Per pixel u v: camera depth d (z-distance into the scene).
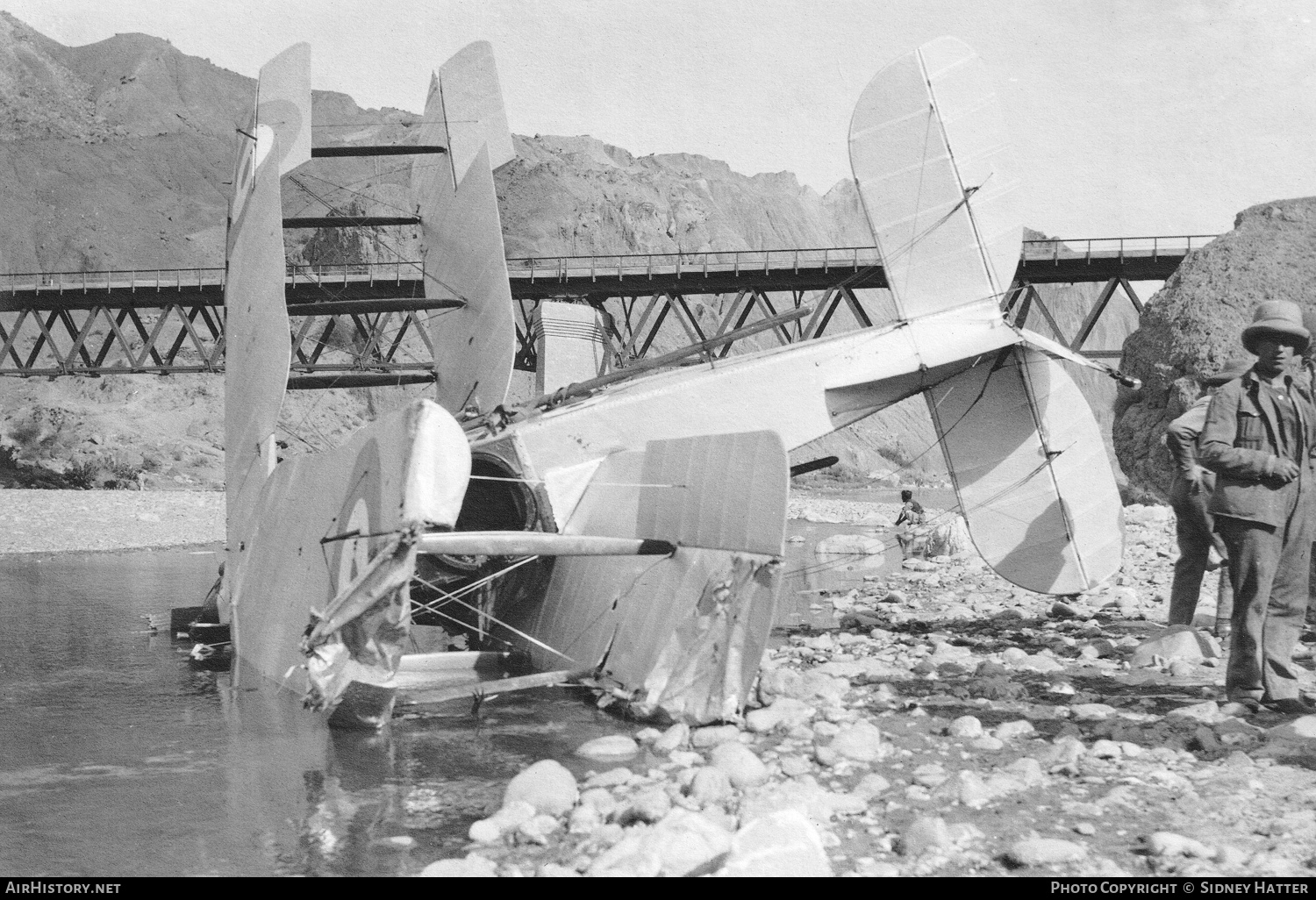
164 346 100.81
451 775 7.52
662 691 8.86
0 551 27.08
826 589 18.05
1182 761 7.04
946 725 8.23
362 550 8.88
